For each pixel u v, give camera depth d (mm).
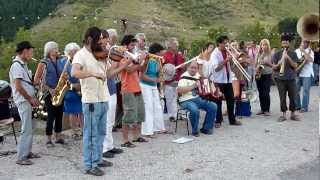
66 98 8836
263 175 6871
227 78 10289
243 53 11633
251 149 8336
